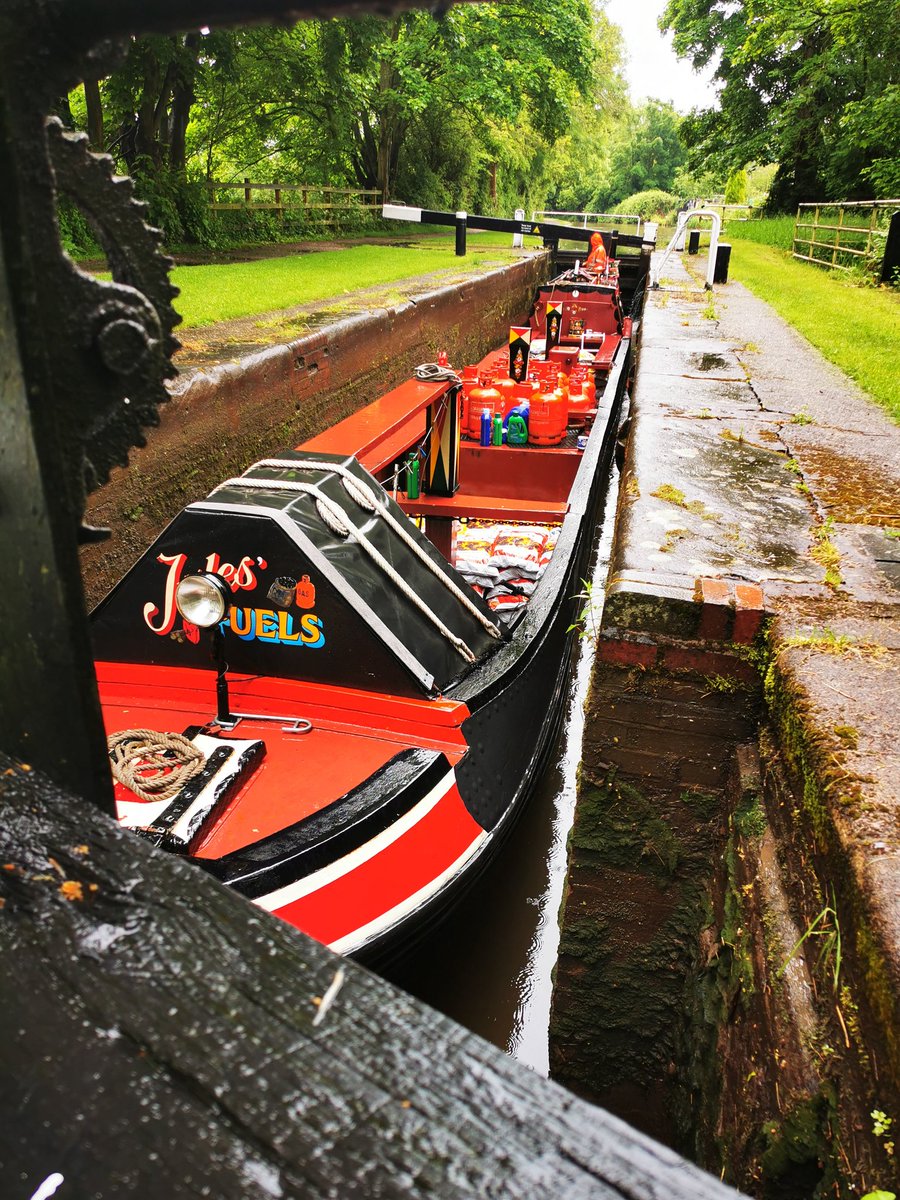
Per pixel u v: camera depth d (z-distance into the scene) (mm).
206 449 6672
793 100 31562
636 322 15586
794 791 2197
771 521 3574
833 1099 1685
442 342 13086
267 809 3277
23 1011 749
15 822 929
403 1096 682
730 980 2344
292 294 11164
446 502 6852
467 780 3732
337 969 788
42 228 892
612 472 12125
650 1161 641
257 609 3824
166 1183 629
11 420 875
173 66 17922
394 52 26141
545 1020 4344
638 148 99438
